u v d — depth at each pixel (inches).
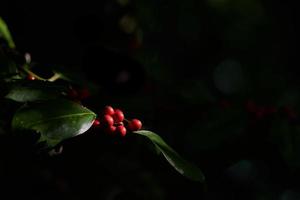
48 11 52.4
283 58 85.7
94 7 53.3
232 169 71.1
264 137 45.3
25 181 48.7
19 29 51.6
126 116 44.0
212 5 85.2
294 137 44.0
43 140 37.9
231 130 45.1
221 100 48.2
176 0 72.5
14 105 39.2
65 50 52.2
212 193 61.1
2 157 44.4
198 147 44.8
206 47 77.5
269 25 88.0
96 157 45.0
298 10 87.3
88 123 37.7
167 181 48.5
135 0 61.4
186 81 49.6
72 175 49.1
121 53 46.3
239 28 86.7
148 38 67.7
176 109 47.6
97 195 49.9
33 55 51.6
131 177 50.1
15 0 51.8
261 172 73.2
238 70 80.4
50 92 38.6
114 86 46.1
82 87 43.2
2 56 40.8
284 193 73.6
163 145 38.6
